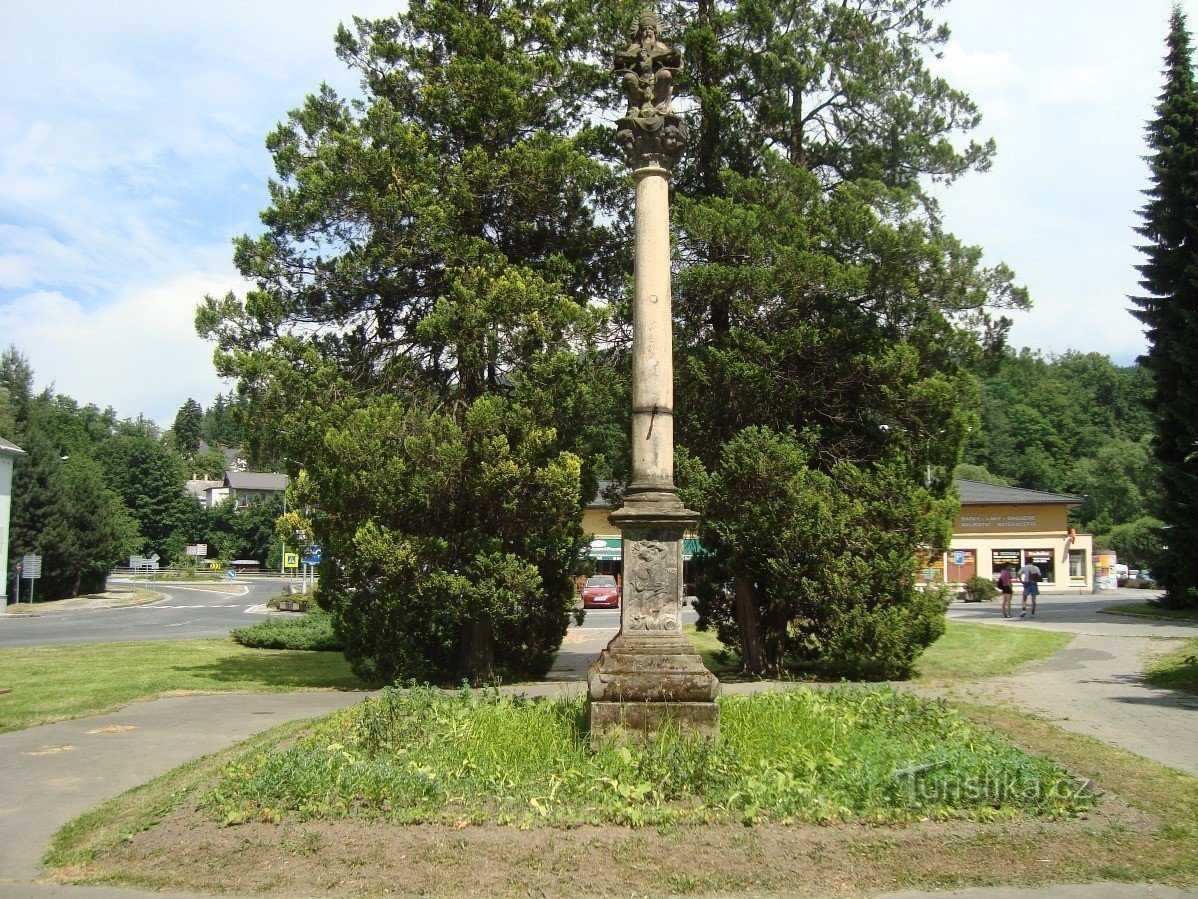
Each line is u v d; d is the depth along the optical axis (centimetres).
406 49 1681
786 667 1706
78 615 4025
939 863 595
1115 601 3734
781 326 1609
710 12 1770
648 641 888
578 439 1538
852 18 1783
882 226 1560
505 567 1416
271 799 712
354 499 1430
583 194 1620
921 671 1588
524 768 788
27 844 660
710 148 1756
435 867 586
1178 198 2959
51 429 8756
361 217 1555
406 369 1570
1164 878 575
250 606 4669
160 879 578
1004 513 4750
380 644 1466
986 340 1630
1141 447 7344
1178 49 3067
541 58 1638
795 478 1489
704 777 738
